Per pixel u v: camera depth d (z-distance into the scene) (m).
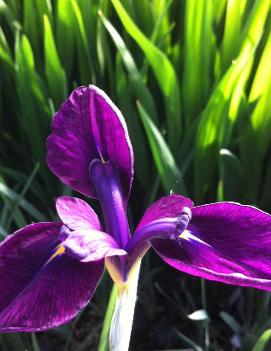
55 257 0.20
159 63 0.33
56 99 0.36
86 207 0.21
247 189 0.36
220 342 0.34
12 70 0.38
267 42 0.32
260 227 0.21
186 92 0.35
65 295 0.18
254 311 0.36
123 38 0.39
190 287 0.38
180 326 0.36
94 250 0.18
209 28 0.33
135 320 0.36
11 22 0.38
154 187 0.35
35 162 0.39
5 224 0.34
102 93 0.21
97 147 0.22
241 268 0.19
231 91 0.31
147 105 0.35
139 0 0.38
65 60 0.38
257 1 0.32
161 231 0.20
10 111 0.41
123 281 0.21
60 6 0.36
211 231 0.21
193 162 0.36
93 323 0.36
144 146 0.36
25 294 0.18
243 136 0.35
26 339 0.32
